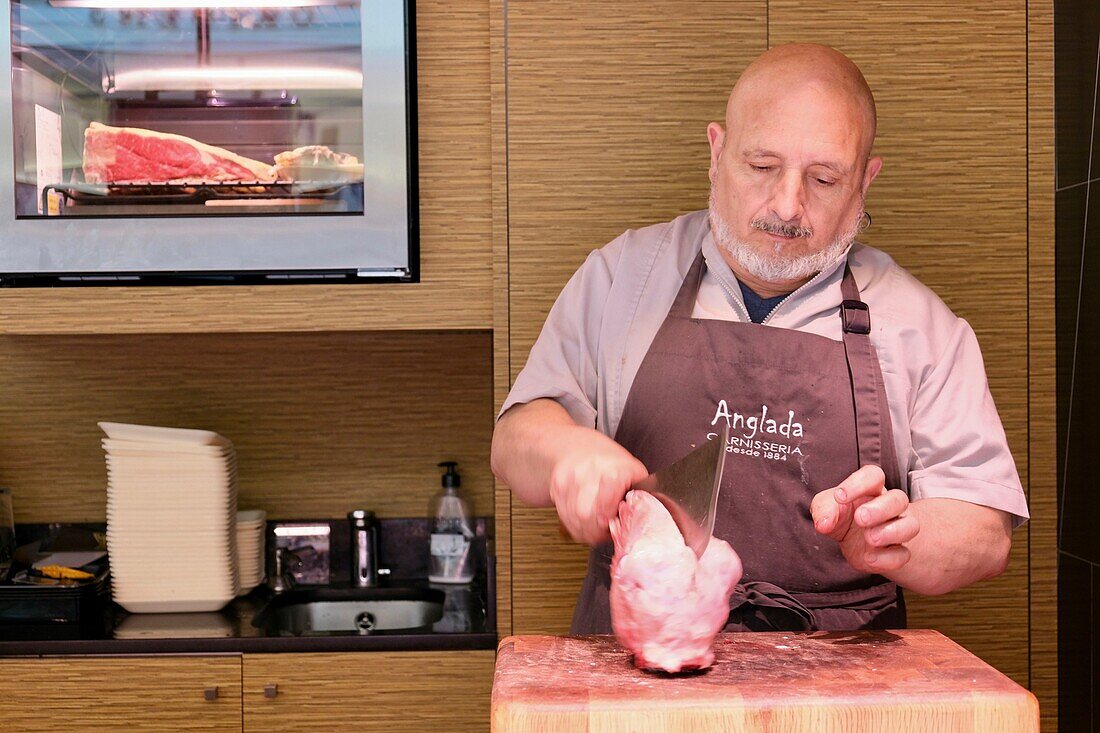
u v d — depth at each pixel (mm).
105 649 1641
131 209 1660
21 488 2062
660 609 876
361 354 2076
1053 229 1687
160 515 1789
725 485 1294
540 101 1672
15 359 2043
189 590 1798
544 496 1119
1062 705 1709
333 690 1663
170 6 1616
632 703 814
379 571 2072
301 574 2029
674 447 1317
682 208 1683
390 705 1669
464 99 1696
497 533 1676
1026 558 1688
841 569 1278
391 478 2094
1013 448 1691
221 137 1646
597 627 1301
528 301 1683
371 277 1687
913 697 825
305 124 1649
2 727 1637
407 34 1646
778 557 1285
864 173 1270
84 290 1681
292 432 2082
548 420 1184
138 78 1631
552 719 805
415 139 1691
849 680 868
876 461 1281
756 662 922
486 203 1707
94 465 2068
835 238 1254
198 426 2074
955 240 1686
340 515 2090
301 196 1664
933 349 1306
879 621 1276
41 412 2055
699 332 1327
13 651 1633
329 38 1639
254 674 1654
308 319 1697
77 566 1830
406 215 1667
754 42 1672
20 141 1640
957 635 1692
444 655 1670
